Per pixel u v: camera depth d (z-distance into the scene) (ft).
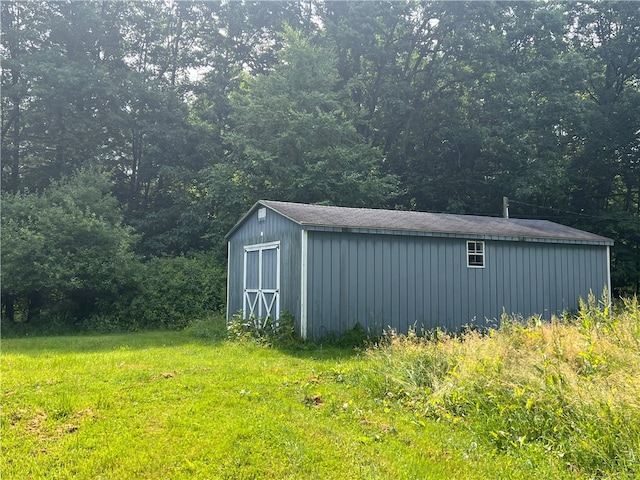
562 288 46.39
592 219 83.35
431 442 16.57
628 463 13.64
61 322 54.54
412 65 97.14
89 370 24.35
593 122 81.30
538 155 80.74
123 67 87.25
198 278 60.34
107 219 61.41
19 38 76.33
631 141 82.17
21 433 16.60
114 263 54.65
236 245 49.49
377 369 24.13
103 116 80.74
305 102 75.10
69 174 77.77
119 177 88.99
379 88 89.71
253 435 16.42
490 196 87.40
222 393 20.90
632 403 15.25
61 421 17.62
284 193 71.61
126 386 21.56
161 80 92.79
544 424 16.43
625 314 23.13
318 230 36.88
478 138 82.94
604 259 48.93
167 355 30.27
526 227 47.67
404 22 88.99
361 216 41.70
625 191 91.04
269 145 73.77
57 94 73.26
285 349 34.14
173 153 85.25
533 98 78.18
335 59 82.43
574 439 15.05
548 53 83.87
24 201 56.13
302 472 14.19
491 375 19.53
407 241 40.16
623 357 18.71
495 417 17.37
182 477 13.76
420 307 40.09
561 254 46.78
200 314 57.06
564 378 17.70
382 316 38.55
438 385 20.53
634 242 81.56
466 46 83.51
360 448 15.89
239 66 96.68
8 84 75.82
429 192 86.48
